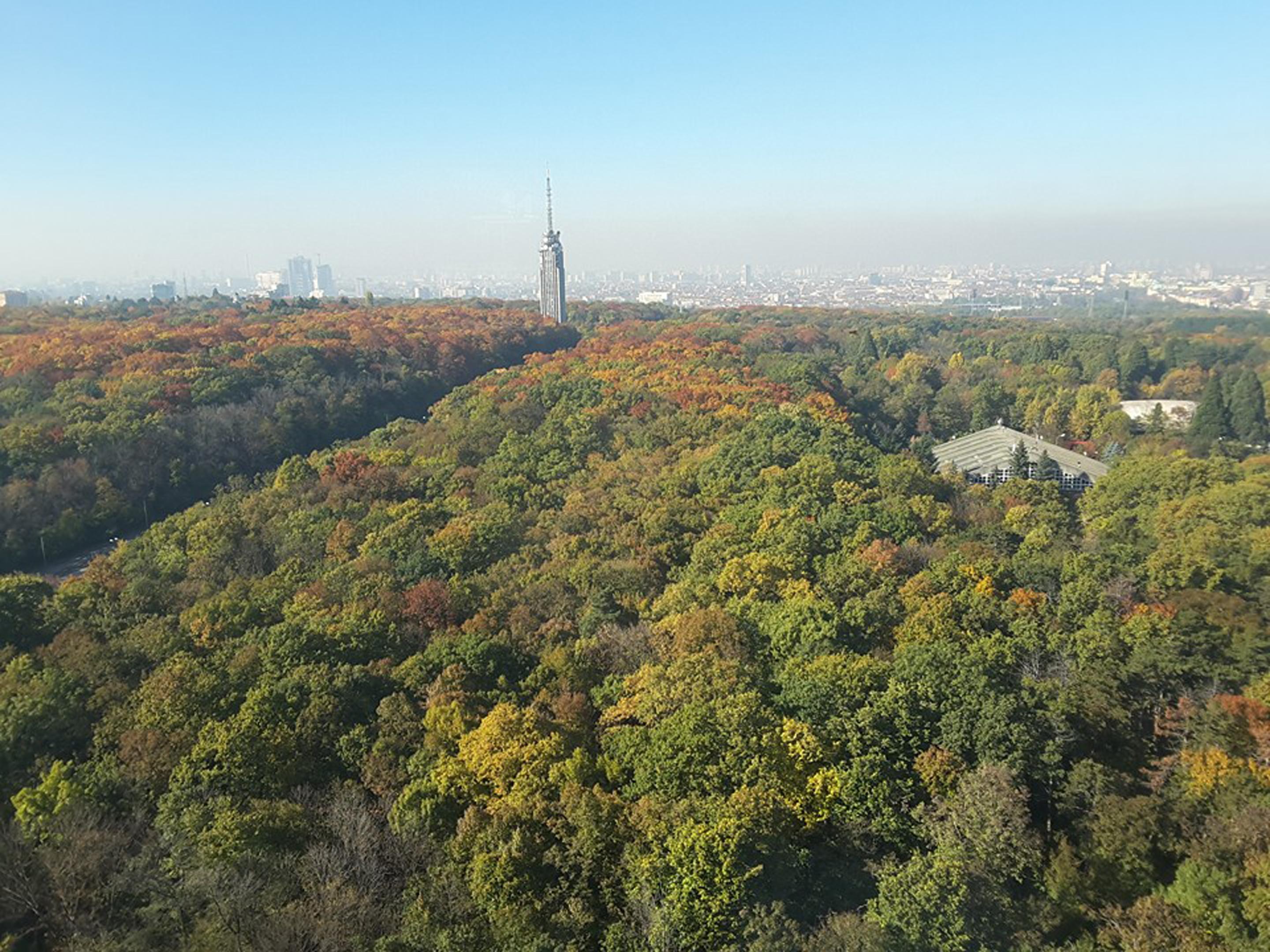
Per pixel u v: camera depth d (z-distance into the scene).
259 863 42.00
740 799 44.28
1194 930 39.31
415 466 121.19
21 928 40.03
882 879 40.75
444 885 41.34
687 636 63.25
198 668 60.38
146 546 96.88
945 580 76.19
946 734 50.66
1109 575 77.06
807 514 93.94
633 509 100.69
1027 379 188.12
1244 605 69.31
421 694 60.06
